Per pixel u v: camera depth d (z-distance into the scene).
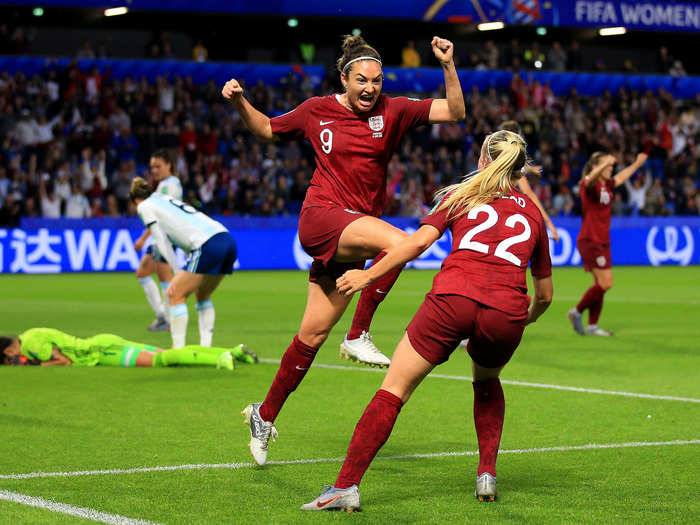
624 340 16.25
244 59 45.66
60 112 37.53
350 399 10.70
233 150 40.00
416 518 6.14
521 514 6.24
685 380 12.04
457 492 6.83
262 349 14.92
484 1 42.12
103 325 18.23
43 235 33.69
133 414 9.70
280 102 41.31
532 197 13.45
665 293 26.50
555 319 20.00
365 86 7.21
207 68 41.50
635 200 42.81
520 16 42.59
